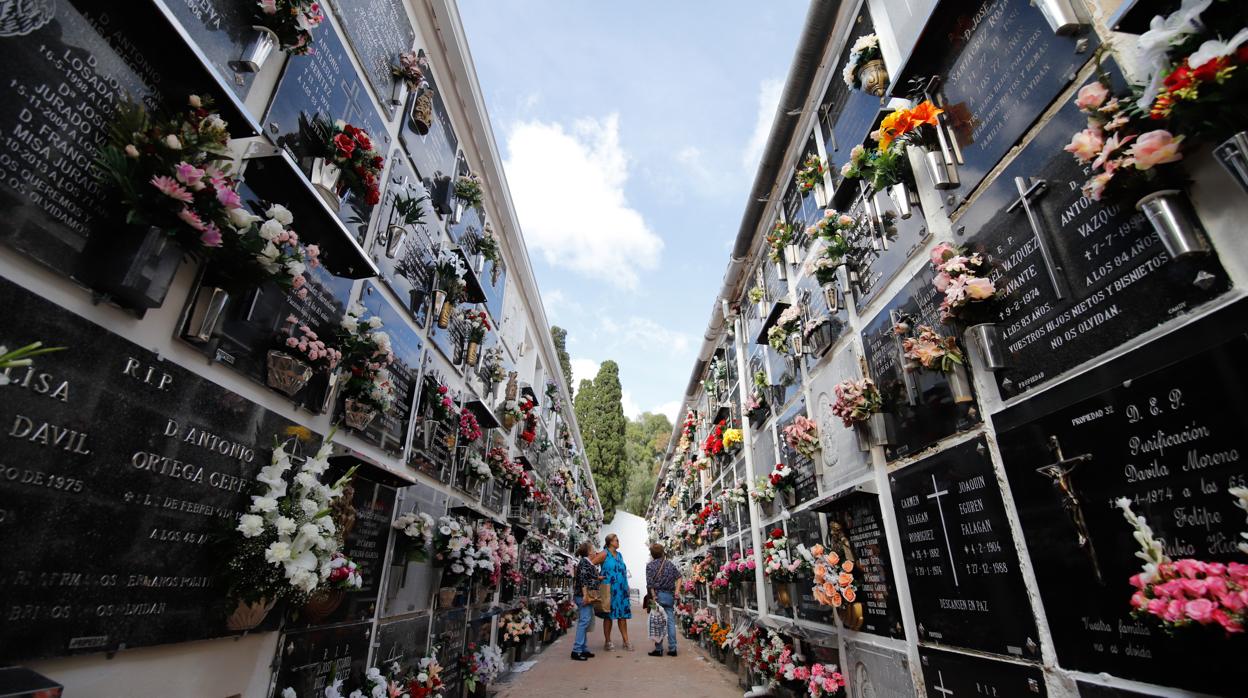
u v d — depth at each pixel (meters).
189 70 1.71
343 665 2.84
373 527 3.26
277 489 2.09
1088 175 1.88
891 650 3.18
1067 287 1.97
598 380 30.50
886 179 3.14
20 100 1.30
